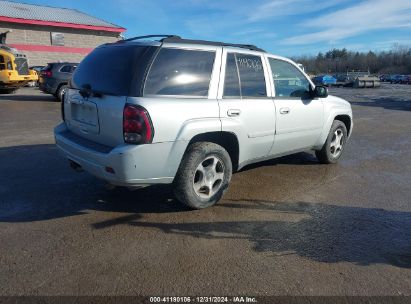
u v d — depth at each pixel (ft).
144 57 12.55
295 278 10.05
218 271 10.27
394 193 16.93
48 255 10.87
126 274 10.01
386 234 12.78
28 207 14.25
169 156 12.60
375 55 347.56
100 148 12.78
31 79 67.51
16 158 21.24
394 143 28.91
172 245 11.62
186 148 13.30
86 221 13.15
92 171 13.01
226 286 9.62
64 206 14.40
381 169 20.98
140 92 12.13
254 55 15.89
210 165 14.17
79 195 15.53
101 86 13.01
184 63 13.30
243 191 16.60
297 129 17.83
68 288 9.37
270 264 10.70
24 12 108.17
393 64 328.49
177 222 13.23
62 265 10.37
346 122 22.39
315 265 10.72
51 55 108.88
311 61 353.10
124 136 12.03
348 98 82.02
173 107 12.53
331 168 20.77
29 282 9.57
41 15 109.81
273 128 16.35
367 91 117.39
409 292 9.59
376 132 34.14
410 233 12.90
